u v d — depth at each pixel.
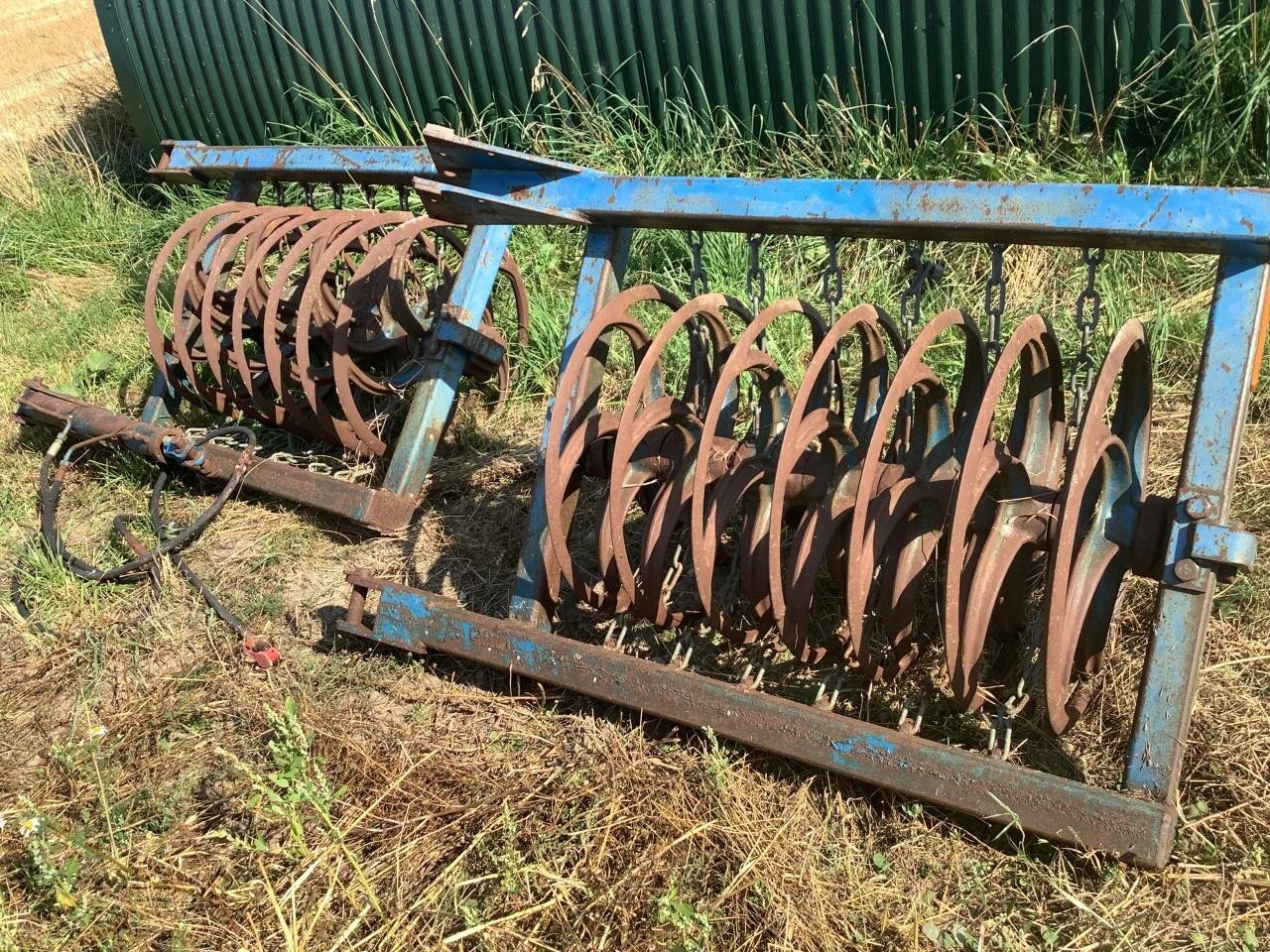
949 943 1.83
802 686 2.36
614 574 2.34
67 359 4.20
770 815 2.05
